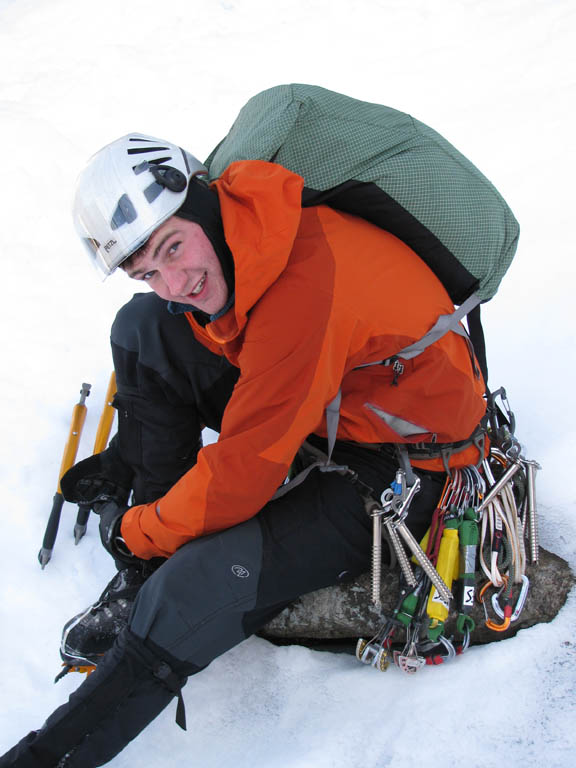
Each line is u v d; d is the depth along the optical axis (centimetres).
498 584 178
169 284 151
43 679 191
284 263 144
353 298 150
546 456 213
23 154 380
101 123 427
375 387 166
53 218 350
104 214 146
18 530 227
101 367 280
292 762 161
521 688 168
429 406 168
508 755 157
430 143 164
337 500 172
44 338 291
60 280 320
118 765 170
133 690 157
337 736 166
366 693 175
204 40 502
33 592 211
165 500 170
